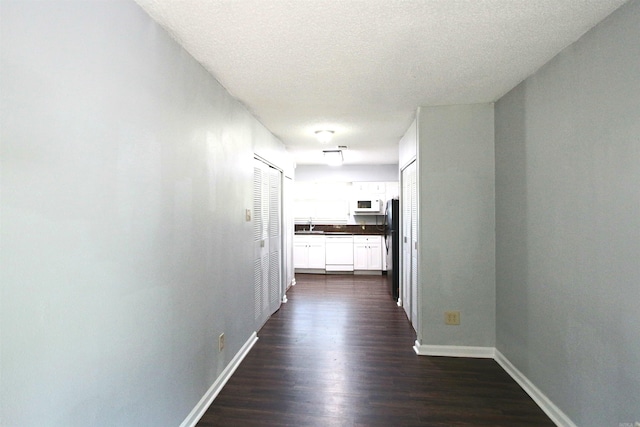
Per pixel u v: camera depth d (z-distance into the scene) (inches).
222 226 93.5
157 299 61.6
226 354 97.1
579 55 69.1
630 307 56.4
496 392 90.6
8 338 35.1
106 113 48.6
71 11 42.5
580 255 68.7
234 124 104.0
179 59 70.4
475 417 79.5
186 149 72.9
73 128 42.8
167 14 59.5
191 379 75.3
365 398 87.7
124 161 52.4
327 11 59.5
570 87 71.9
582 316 68.4
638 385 55.0
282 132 153.3
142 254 56.9
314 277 253.1
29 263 37.2
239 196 108.7
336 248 267.6
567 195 73.0
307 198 284.2
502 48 74.3
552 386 79.2
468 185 114.3
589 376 66.5
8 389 35.2
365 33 67.5
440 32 67.4
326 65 82.4
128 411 53.6
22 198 36.4
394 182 271.4
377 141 174.4
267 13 59.9
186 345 72.9
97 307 46.9
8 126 35.0
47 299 39.3
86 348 45.1
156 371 61.4
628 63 56.3
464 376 99.5
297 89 98.5
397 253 188.4
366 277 253.3
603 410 62.7
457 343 114.7
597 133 63.6
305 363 108.0
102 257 47.8
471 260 114.1
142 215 56.9
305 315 157.9
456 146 114.7
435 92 102.5
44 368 39.0
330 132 152.2
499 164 108.8
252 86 95.4
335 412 81.5
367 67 83.9
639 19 54.1
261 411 82.0
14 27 35.5
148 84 59.0
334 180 276.1
